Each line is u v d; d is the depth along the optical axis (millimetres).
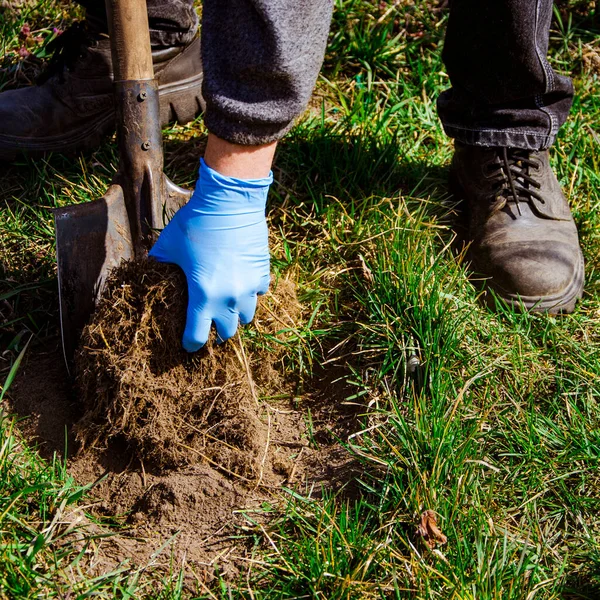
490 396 1479
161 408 1397
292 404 1504
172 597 1294
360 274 1610
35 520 1344
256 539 1349
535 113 1586
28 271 1590
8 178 1738
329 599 1285
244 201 1378
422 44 2006
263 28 1256
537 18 1496
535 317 1570
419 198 1703
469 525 1338
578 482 1408
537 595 1304
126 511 1385
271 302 1532
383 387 1484
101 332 1404
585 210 1714
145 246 1484
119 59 1441
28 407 1446
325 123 1821
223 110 1299
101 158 1757
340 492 1396
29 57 1896
